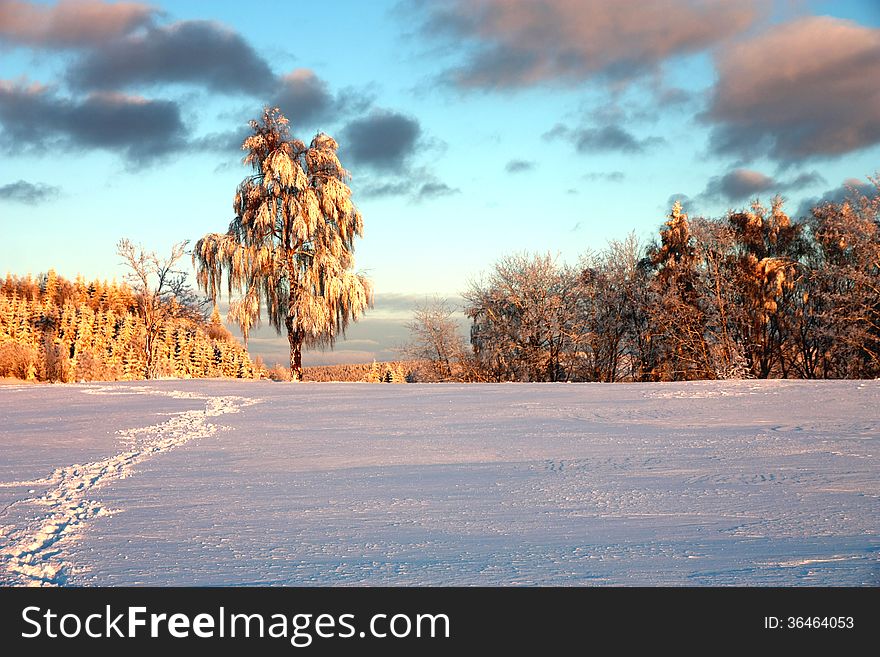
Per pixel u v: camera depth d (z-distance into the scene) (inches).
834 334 1402.6
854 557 237.3
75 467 463.5
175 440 572.1
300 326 1311.5
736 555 243.0
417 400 801.6
